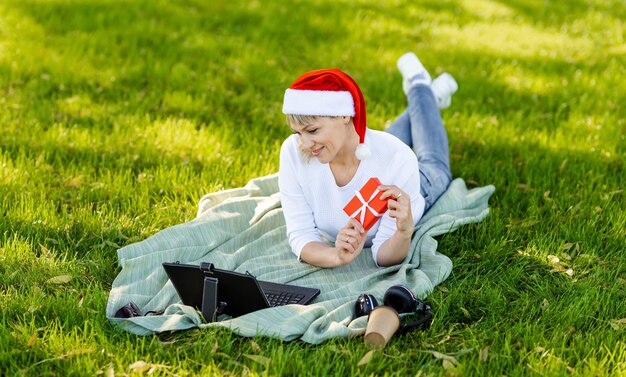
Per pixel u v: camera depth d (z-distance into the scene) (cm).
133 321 317
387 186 339
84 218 413
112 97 598
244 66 674
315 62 702
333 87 326
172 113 572
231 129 540
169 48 705
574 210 432
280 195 405
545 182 468
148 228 414
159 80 629
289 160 366
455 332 325
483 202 441
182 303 338
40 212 413
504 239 406
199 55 698
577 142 534
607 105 605
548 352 305
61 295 345
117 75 633
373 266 380
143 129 536
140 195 449
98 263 376
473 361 302
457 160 509
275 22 803
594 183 475
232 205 423
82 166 480
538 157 509
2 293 346
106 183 458
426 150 441
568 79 670
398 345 314
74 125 532
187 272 320
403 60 492
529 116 583
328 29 796
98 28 745
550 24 877
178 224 413
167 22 786
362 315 327
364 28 812
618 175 484
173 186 456
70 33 725
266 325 315
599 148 520
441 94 500
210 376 290
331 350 303
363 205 340
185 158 495
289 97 329
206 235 397
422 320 322
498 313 339
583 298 343
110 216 418
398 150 364
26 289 350
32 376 288
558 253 391
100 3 824
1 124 527
